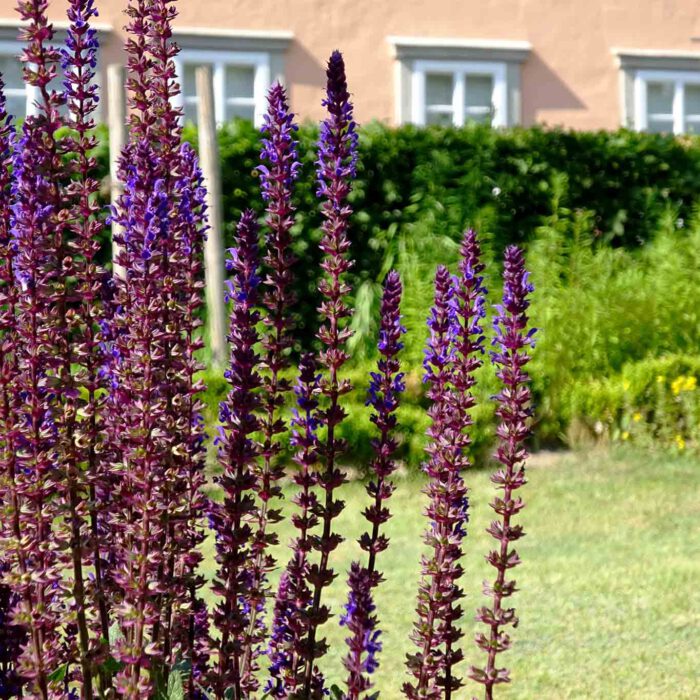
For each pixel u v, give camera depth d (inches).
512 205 500.1
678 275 439.8
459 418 116.0
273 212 111.0
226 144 450.9
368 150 477.7
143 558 97.2
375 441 116.6
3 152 99.0
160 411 97.8
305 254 451.5
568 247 465.7
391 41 626.2
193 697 119.5
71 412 99.9
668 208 504.1
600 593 248.8
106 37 569.3
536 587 253.6
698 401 394.6
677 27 673.6
